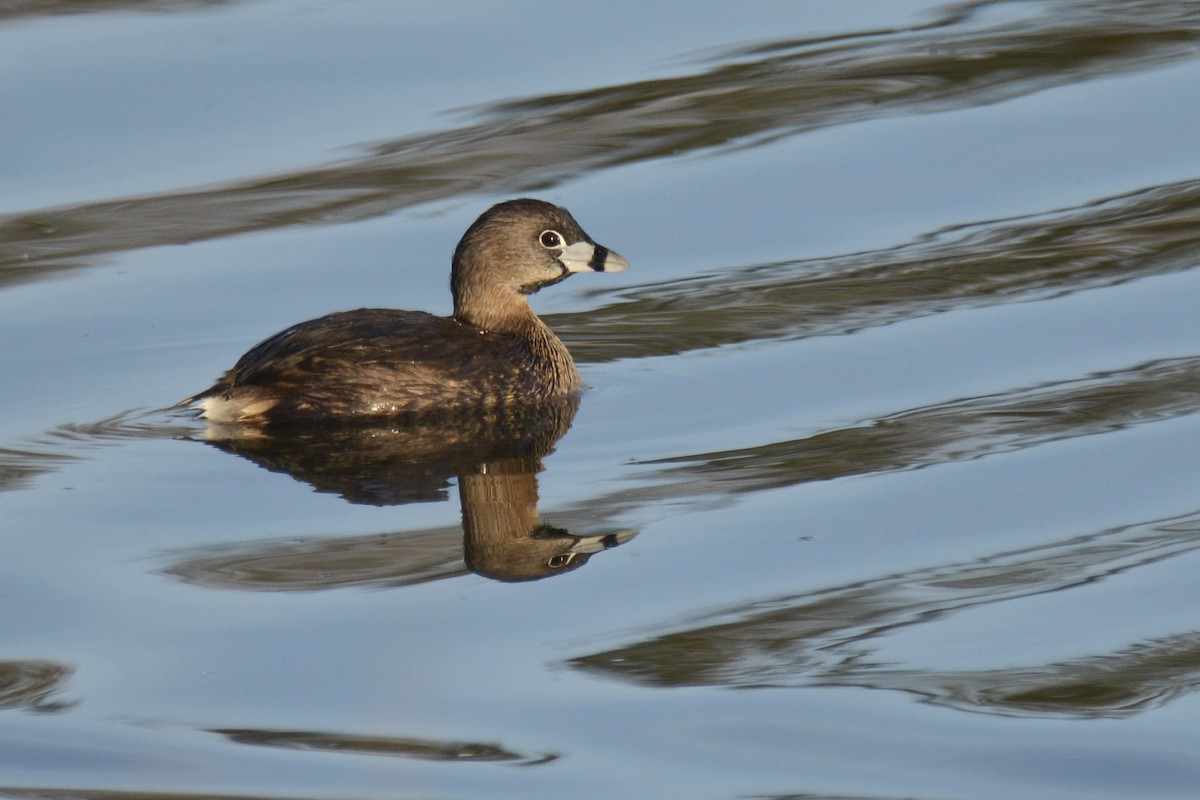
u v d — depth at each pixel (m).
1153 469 12.73
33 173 19.75
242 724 9.52
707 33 23.06
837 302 16.69
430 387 14.67
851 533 11.85
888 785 8.84
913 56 22.03
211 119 20.94
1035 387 14.47
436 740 9.32
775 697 9.70
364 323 15.12
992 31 22.78
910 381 14.77
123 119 20.91
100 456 13.67
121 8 24.02
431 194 19.44
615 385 15.24
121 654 10.34
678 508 12.38
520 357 15.13
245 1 24.33
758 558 11.48
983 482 12.62
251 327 16.52
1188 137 19.98
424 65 22.23
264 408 14.41
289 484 13.07
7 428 14.30
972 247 17.75
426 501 12.71
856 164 19.88
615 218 18.86
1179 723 9.34
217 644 10.43
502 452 13.78
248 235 18.66
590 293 17.47
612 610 10.83
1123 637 10.23
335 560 11.64
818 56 22.14
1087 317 15.91
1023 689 9.71
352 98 21.39
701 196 19.31
